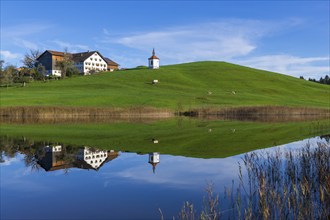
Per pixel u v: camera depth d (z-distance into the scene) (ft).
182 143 93.09
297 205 34.45
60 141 97.96
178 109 234.79
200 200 40.60
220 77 416.87
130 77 405.18
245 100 297.94
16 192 45.14
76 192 44.91
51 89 337.31
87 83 371.35
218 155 72.54
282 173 50.16
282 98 330.13
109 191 45.14
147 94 309.83
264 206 32.01
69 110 211.20
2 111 200.95
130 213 36.58
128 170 58.08
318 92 383.45
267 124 160.35
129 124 162.30
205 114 230.89
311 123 163.94
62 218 35.45
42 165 62.85
